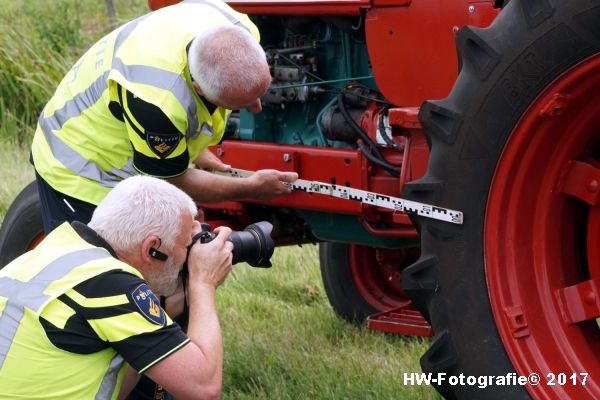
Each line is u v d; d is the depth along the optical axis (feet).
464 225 12.47
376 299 19.27
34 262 10.77
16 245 17.61
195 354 10.64
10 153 32.12
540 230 12.46
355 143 15.75
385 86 14.93
